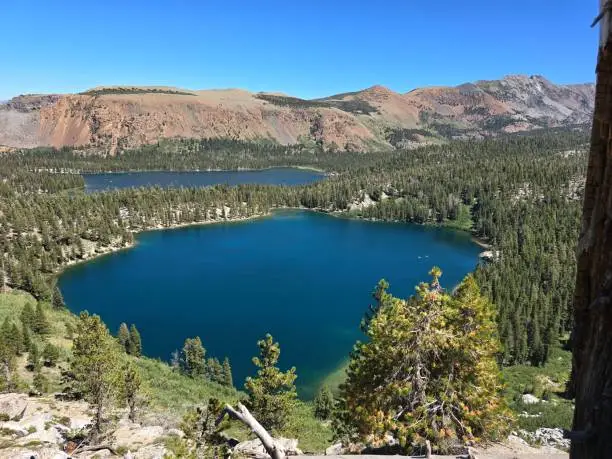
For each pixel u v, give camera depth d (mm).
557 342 84562
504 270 113500
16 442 21672
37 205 195375
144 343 92500
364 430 21578
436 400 20375
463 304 22312
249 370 79938
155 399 46625
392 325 22078
